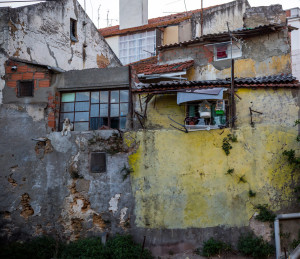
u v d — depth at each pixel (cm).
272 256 1434
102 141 1616
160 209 1537
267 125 1505
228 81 1548
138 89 1616
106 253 1480
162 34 2550
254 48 1950
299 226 1474
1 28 1800
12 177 1673
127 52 2606
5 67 1750
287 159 1482
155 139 1569
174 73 1958
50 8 2048
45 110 1686
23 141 1684
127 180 1578
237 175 1491
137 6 2688
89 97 1689
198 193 1512
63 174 1634
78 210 1606
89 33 2325
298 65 2058
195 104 1573
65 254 1525
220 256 1455
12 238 1642
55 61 2058
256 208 1471
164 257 1504
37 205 1641
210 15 2419
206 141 1527
